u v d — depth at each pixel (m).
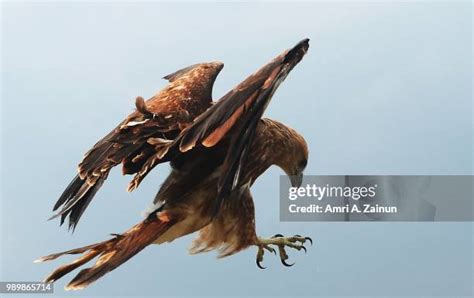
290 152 5.04
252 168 4.88
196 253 4.93
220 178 4.36
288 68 4.03
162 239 4.53
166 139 4.59
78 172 4.53
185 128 4.29
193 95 4.81
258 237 5.09
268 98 4.08
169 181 4.56
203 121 4.11
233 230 4.88
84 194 4.48
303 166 5.17
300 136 5.13
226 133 4.13
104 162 4.51
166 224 4.46
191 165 4.55
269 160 4.96
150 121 4.59
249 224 4.92
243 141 4.26
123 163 4.50
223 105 4.10
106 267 4.11
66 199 4.68
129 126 4.55
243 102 4.06
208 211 4.52
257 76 4.07
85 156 4.57
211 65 5.13
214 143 4.05
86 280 4.03
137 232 4.37
